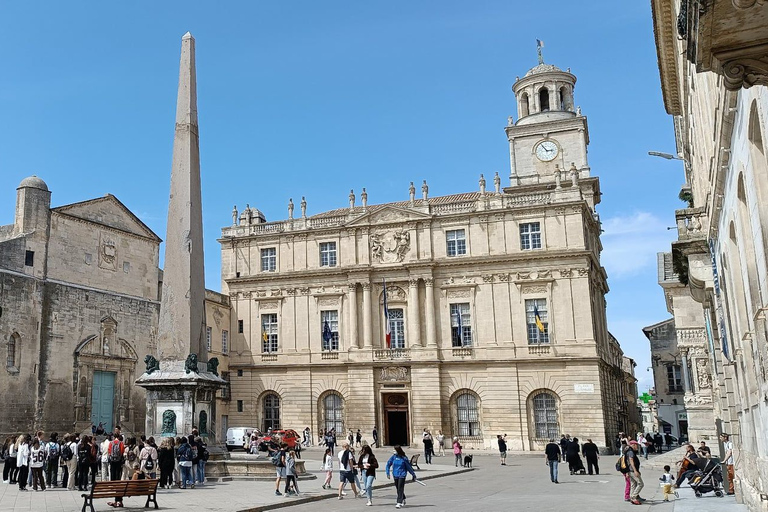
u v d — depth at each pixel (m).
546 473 36.25
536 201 57.31
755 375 14.27
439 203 60.12
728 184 14.62
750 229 13.23
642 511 19.03
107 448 23.64
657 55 22.67
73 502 20.17
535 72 72.50
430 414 56.09
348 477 23.77
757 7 7.04
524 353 55.25
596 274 60.72
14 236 43.16
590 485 28.77
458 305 57.66
